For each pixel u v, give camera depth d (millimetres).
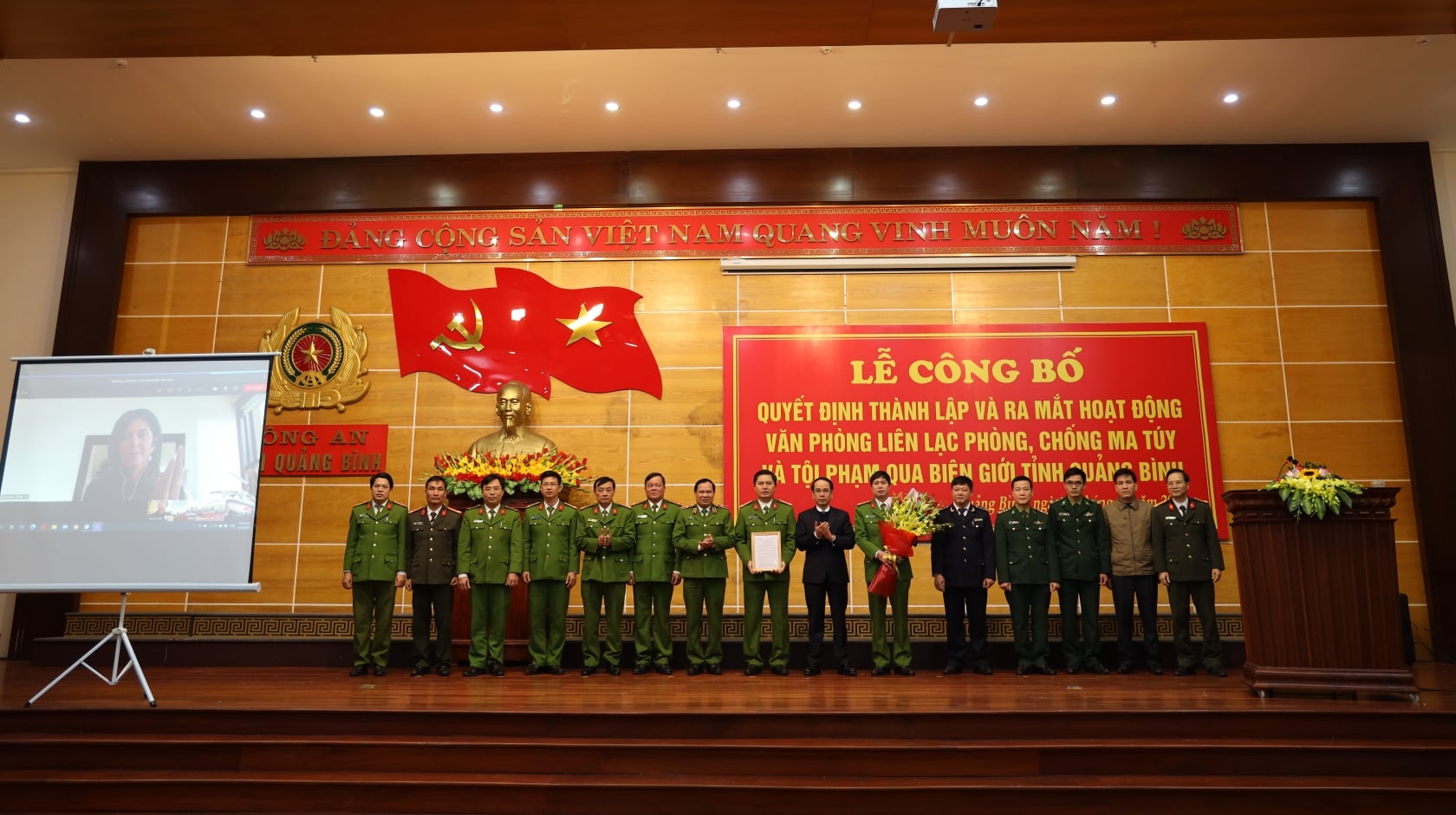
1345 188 8789
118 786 4418
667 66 7629
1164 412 8469
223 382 5840
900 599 6984
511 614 7488
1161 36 6523
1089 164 8914
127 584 5559
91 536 5629
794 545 7016
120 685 6234
